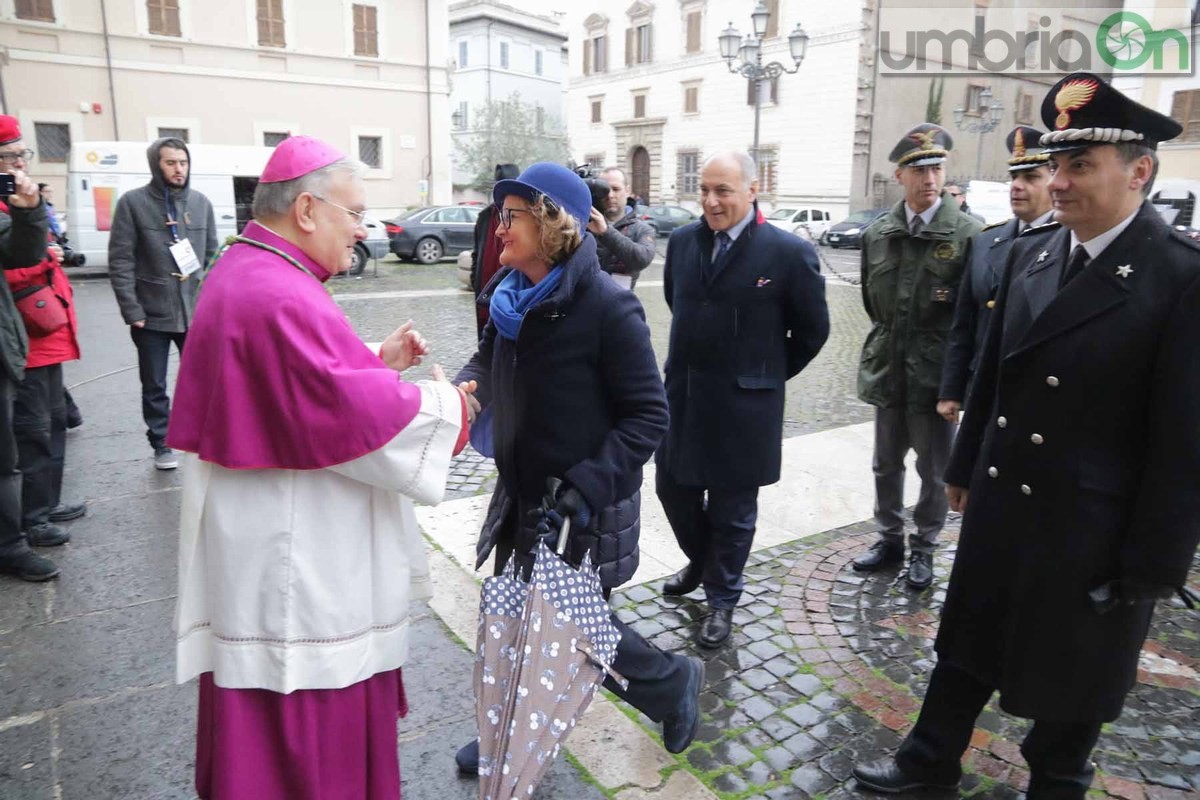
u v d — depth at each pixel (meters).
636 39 34.12
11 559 3.41
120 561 3.63
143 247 4.59
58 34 19.11
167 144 4.52
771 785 2.33
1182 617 3.36
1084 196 1.80
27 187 2.98
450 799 2.26
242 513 1.64
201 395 1.60
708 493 3.09
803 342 3.09
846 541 4.03
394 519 1.79
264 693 1.71
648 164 34.88
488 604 1.91
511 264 2.01
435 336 9.25
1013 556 2.00
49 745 2.43
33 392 3.64
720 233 3.01
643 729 2.58
